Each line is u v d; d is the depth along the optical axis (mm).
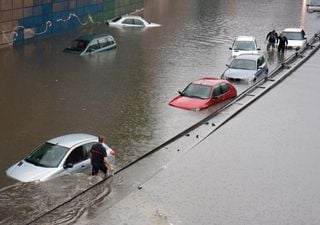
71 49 35906
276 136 22047
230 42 41531
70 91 26891
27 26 37969
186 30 46375
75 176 16297
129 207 15227
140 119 23062
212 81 26625
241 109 25641
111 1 49406
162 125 22422
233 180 17531
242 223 14695
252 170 18422
